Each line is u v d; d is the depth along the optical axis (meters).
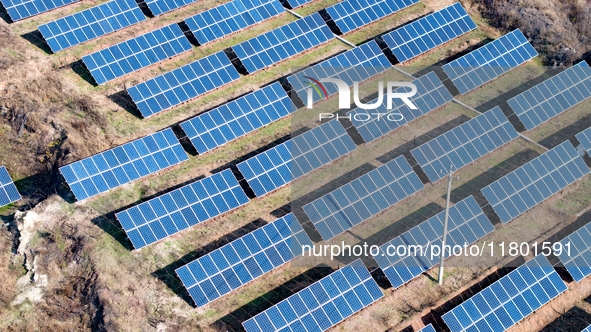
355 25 61.81
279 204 50.28
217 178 49.53
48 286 44.78
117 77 55.34
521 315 46.16
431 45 61.09
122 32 59.06
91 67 54.94
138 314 43.88
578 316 47.41
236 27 60.25
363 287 45.75
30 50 56.19
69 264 45.56
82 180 48.47
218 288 44.97
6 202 47.97
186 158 51.28
